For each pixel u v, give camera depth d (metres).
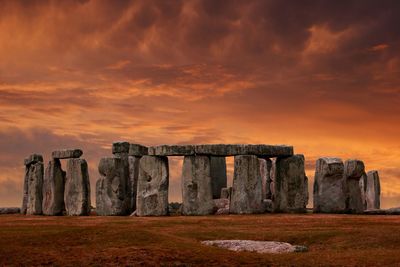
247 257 32.59
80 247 34.22
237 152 59.88
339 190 60.31
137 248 33.47
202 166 59.47
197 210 58.91
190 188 59.22
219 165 69.38
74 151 63.94
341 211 60.09
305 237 39.72
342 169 60.50
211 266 31.16
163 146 59.53
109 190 62.09
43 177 67.81
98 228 39.00
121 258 31.81
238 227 45.09
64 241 35.59
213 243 37.09
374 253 34.31
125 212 62.50
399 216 53.41
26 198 70.56
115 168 62.25
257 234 41.25
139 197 59.72
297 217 52.09
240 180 59.12
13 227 45.16
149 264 31.14
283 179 61.28
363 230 40.34
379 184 73.94
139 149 65.31
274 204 61.34
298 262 32.00
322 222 47.06
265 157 63.16
